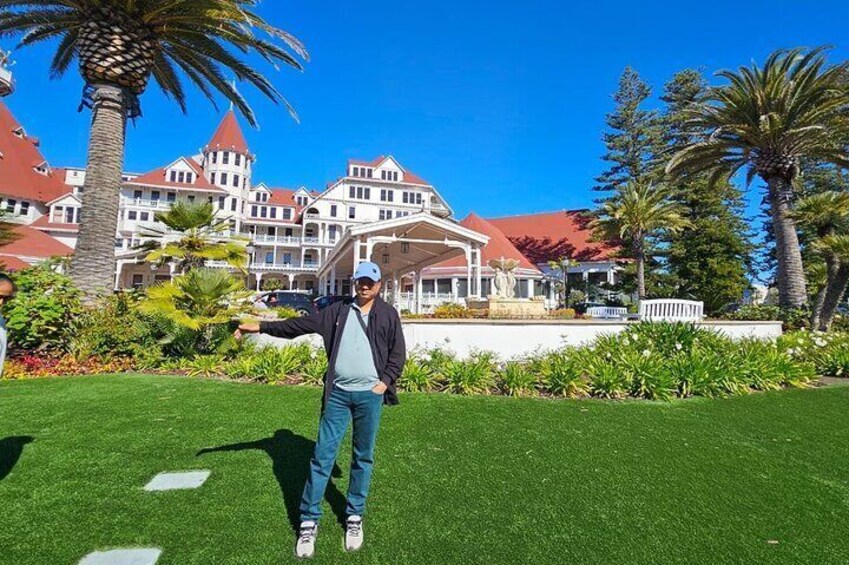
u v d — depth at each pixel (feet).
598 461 14.25
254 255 182.39
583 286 133.18
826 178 113.09
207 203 31.45
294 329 10.32
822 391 25.32
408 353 27.43
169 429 15.53
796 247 57.88
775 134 56.75
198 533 9.44
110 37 32.53
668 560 9.21
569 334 32.76
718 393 23.73
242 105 43.19
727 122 60.95
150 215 158.40
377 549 9.23
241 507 10.52
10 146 158.30
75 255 31.71
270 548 9.06
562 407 20.42
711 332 32.22
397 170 190.70
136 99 34.50
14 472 11.90
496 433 16.57
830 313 46.96
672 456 14.90
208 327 28.60
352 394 9.61
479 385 23.45
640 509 11.25
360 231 56.13
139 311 28.53
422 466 13.48
